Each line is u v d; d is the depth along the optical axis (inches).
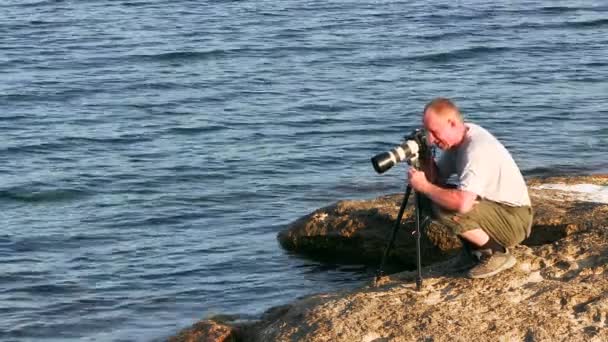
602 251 453.4
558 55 1407.5
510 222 420.2
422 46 1469.0
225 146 966.4
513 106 1114.7
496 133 1006.4
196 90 1214.9
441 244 589.3
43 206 800.3
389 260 617.0
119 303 594.6
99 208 789.9
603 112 1079.6
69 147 969.5
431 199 411.5
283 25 1636.3
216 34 1565.0
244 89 1214.3
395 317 412.2
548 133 1000.9
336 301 432.1
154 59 1392.7
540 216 563.5
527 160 909.8
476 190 401.1
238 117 1079.6
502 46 1470.2
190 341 452.8
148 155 938.7
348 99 1157.1
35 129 1037.8
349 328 407.8
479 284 432.5
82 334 553.3
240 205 788.0
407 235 605.3
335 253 639.8
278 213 764.6
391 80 1258.0
